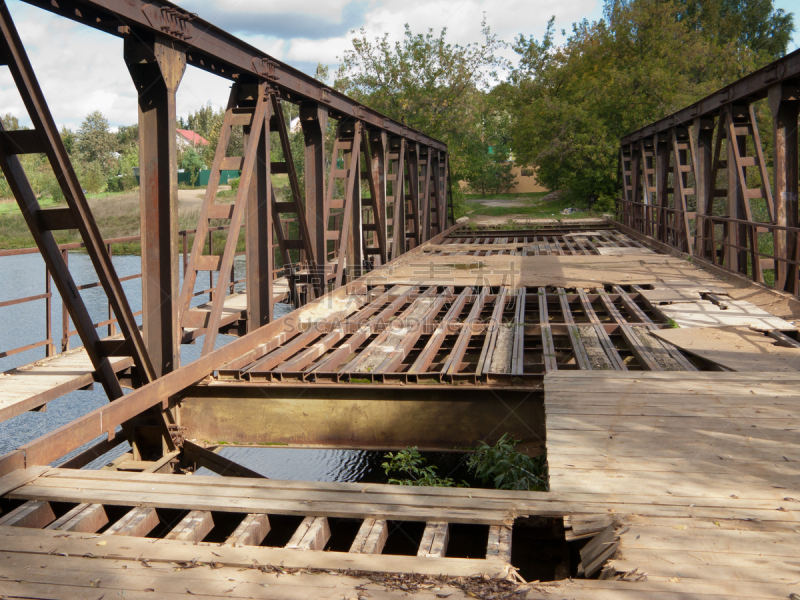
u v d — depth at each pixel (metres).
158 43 4.85
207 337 5.89
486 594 2.36
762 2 46.94
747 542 2.67
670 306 8.36
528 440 5.14
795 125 8.67
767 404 4.42
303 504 3.20
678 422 4.12
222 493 3.37
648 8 32.75
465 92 34.28
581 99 32.34
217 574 2.56
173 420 5.42
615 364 5.83
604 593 2.33
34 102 4.04
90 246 4.52
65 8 4.17
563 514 3.00
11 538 2.91
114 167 60.59
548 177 33.78
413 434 5.27
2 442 8.73
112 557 2.72
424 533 2.88
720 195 12.40
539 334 7.43
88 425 4.20
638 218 20.62
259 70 6.68
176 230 5.19
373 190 11.98
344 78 34.94
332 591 2.41
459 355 6.23
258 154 7.12
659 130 16.08
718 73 32.81
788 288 8.82
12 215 36.62
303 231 8.23
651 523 2.86
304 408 5.38
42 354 12.91
